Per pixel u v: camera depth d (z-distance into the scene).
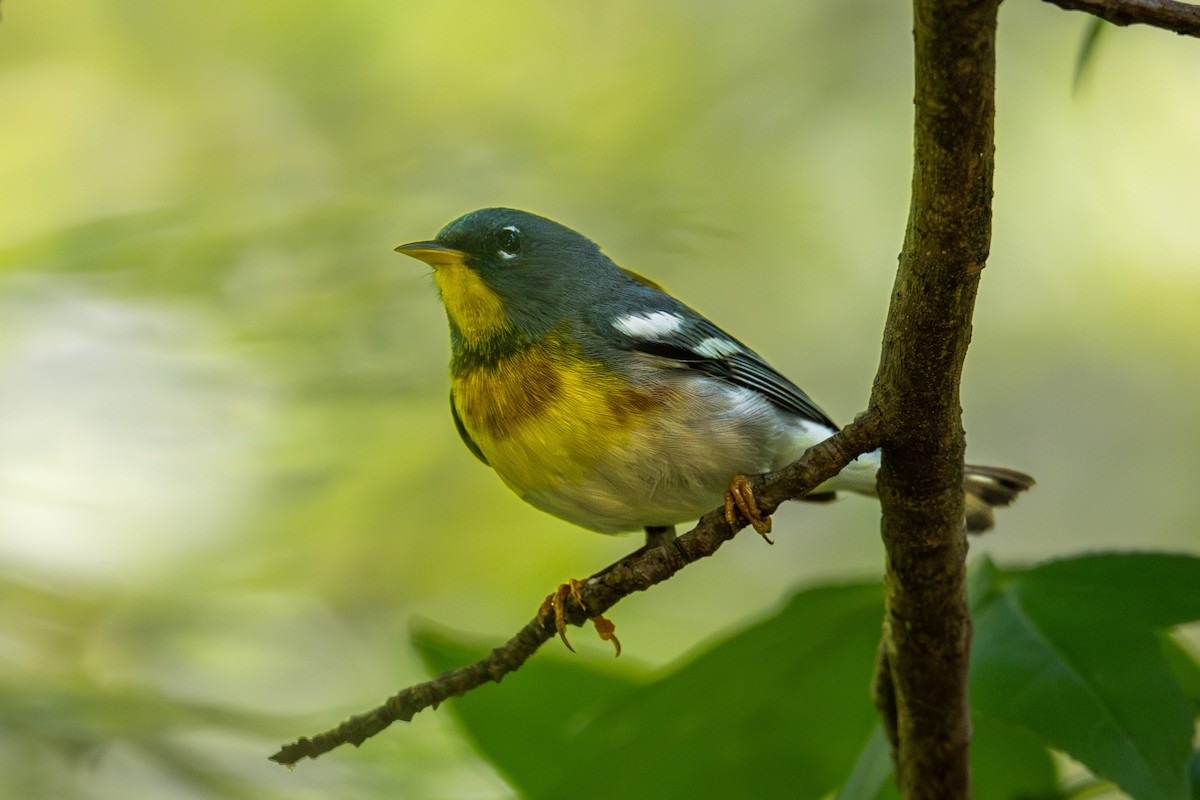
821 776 6.42
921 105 4.61
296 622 11.15
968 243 4.86
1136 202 15.70
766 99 15.59
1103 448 15.45
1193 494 15.20
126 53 15.20
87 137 14.77
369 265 11.78
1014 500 8.96
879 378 5.46
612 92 15.37
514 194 13.25
